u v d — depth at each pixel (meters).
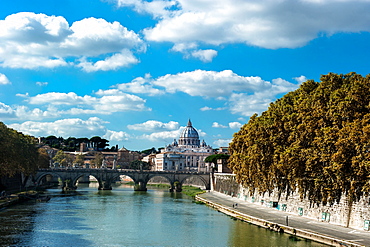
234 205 148.62
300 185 112.00
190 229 111.94
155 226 117.06
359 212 96.56
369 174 89.19
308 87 124.69
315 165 102.94
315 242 91.69
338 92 102.38
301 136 110.81
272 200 142.88
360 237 87.94
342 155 92.56
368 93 97.38
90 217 132.25
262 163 135.00
